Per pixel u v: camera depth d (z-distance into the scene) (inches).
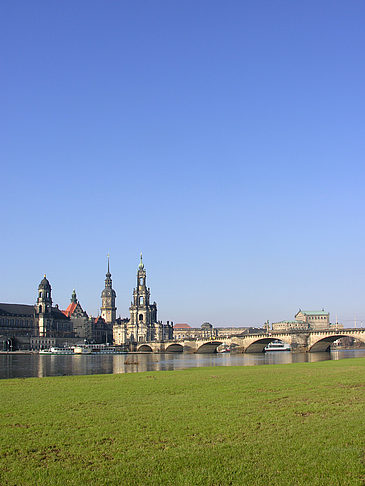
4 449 1226.0
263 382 2581.2
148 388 2402.8
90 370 5383.9
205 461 1107.3
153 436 1333.7
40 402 1952.5
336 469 1045.8
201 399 1966.0
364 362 4424.2
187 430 1395.2
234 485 972.6
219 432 1364.4
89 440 1298.0
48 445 1256.2
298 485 967.6
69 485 978.7
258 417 1555.1
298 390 2199.8
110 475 1028.5
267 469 1053.2
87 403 1910.7
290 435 1314.0
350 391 2135.8
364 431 1343.5
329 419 1504.7
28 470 1065.5
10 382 2923.2
